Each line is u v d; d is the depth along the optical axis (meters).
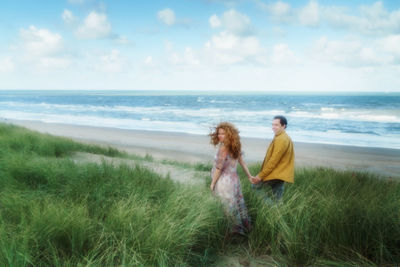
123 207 2.96
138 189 3.82
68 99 109.00
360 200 3.50
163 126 27.50
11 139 8.50
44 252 2.28
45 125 27.47
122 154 10.42
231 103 75.81
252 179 3.75
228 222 3.11
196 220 2.76
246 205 3.62
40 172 4.34
